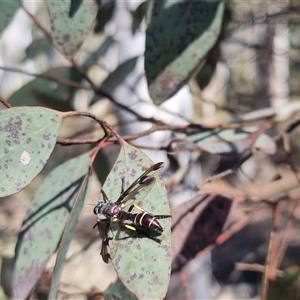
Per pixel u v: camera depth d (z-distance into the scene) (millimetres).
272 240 251
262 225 580
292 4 442
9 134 162
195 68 220
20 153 162
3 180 159
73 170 222
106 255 158
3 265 313
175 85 219
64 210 218
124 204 163
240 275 591
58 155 351
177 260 262
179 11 221
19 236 217
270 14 441
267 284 237
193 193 340
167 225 160
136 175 168
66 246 174
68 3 218
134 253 158
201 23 221
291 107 301
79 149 344
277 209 264
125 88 351
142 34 362
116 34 365
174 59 220
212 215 257
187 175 342
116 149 314
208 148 258
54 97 329
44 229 217
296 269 239
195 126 262
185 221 256
